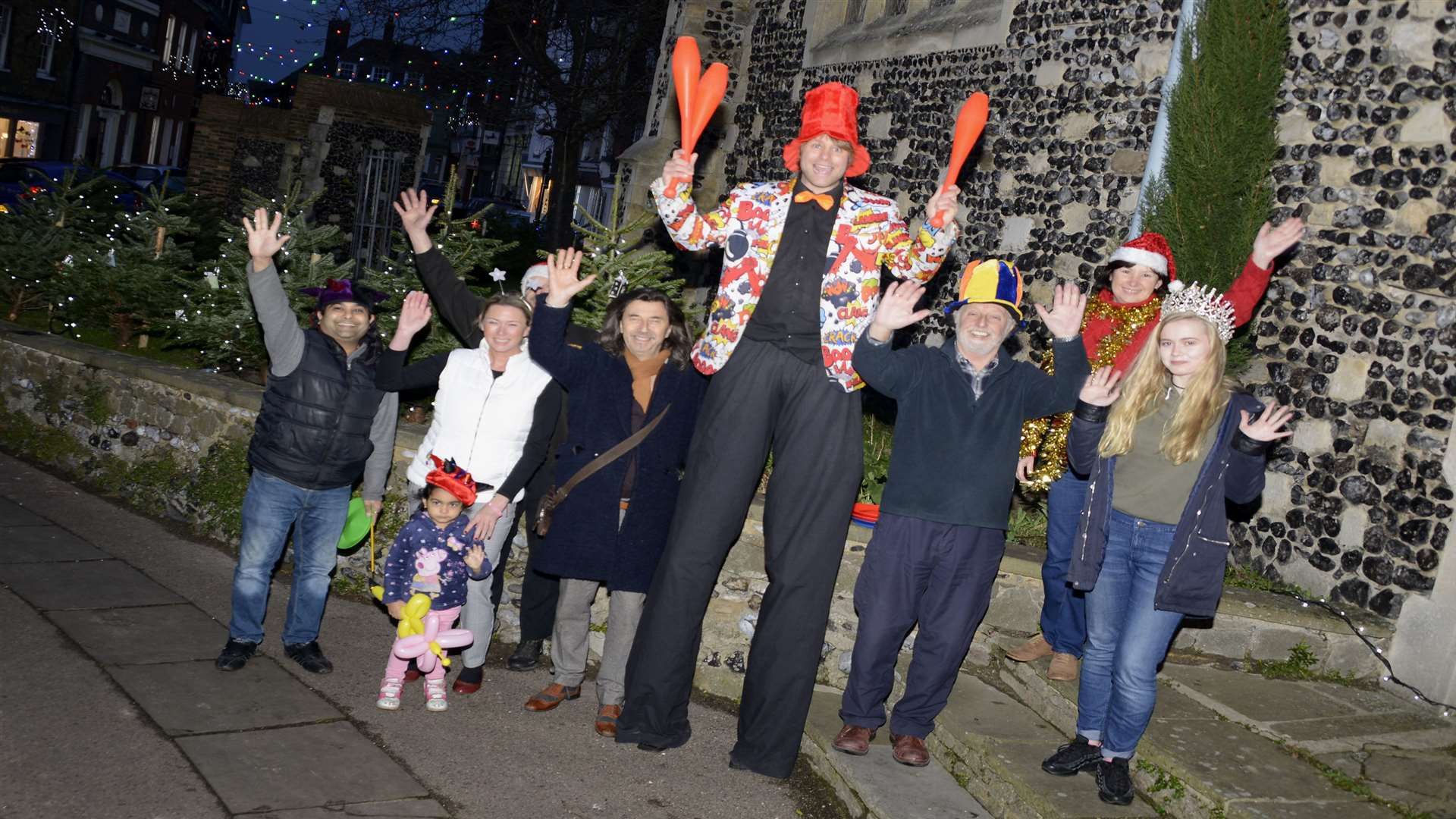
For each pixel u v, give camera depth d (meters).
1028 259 8.52
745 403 4.24
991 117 9.02
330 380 4.76
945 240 3.98
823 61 11.51
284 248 7.48
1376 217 5.52
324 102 16.88
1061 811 3.88
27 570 5.66
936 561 4.23
